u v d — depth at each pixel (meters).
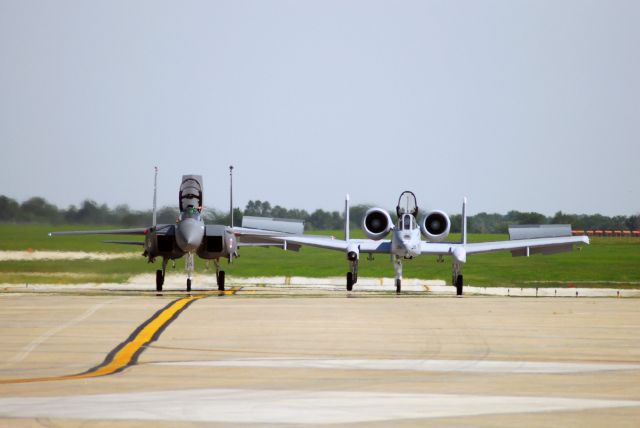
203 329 72.38
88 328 72.19
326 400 47.12
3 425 41.28
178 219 126.00
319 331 72.12
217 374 54.88
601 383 52.22
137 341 67.00
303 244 142.00
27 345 64.94
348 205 145.38
